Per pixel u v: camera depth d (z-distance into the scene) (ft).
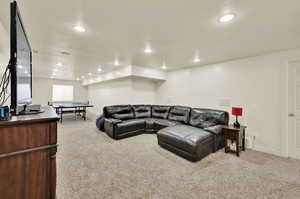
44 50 10.02
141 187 5.75
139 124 13.35
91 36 7.52
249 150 10.03
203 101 13.82
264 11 5.07
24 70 5.00
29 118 3.39
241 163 7.97
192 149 7.96
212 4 4.74
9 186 3.06
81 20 5.93
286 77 9.13
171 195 5.32
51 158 3.64
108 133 12.67
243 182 6.20
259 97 10.26
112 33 7.13
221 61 12.23
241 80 11.19
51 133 3.63
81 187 5.65
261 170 7.23
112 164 7.59
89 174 6.59
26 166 3.26
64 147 9.91
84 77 26.27
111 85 21.49
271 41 7.84
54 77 26.86
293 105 9.02
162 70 16.93
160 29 6.64
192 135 8.80
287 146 9.08
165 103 17.85
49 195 3.60
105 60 12.74
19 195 3.18
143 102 18.04
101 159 8.16
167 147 9.61
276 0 4.46
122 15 5.52
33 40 8.13
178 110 13.92
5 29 6.67
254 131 10.44
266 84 9.95
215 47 8.90
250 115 10.67
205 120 11.44
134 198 5.13
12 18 3.65
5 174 3.01
